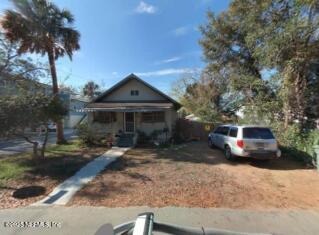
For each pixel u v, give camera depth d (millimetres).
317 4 10820
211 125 20406
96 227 4578
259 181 7859
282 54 11859
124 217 5016
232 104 25703
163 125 18344
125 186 7137
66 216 5078
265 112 15938
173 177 8102
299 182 7828
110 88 19312
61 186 7191
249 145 10117
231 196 6367
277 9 13305
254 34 13531
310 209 5551
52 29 15531
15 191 6754
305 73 12930
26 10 14602
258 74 19406
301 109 13242
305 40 11266
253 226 4629
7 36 14211
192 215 5121
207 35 20859
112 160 10930
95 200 6039
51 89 17047
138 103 18688
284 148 12242
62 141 16969
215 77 25328
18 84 14031
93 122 18438
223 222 4793
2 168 9320
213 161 10977
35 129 10648
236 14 17828
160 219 4910
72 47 16719
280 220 4910
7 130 9219
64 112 11125
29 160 10898
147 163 10359
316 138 9891
